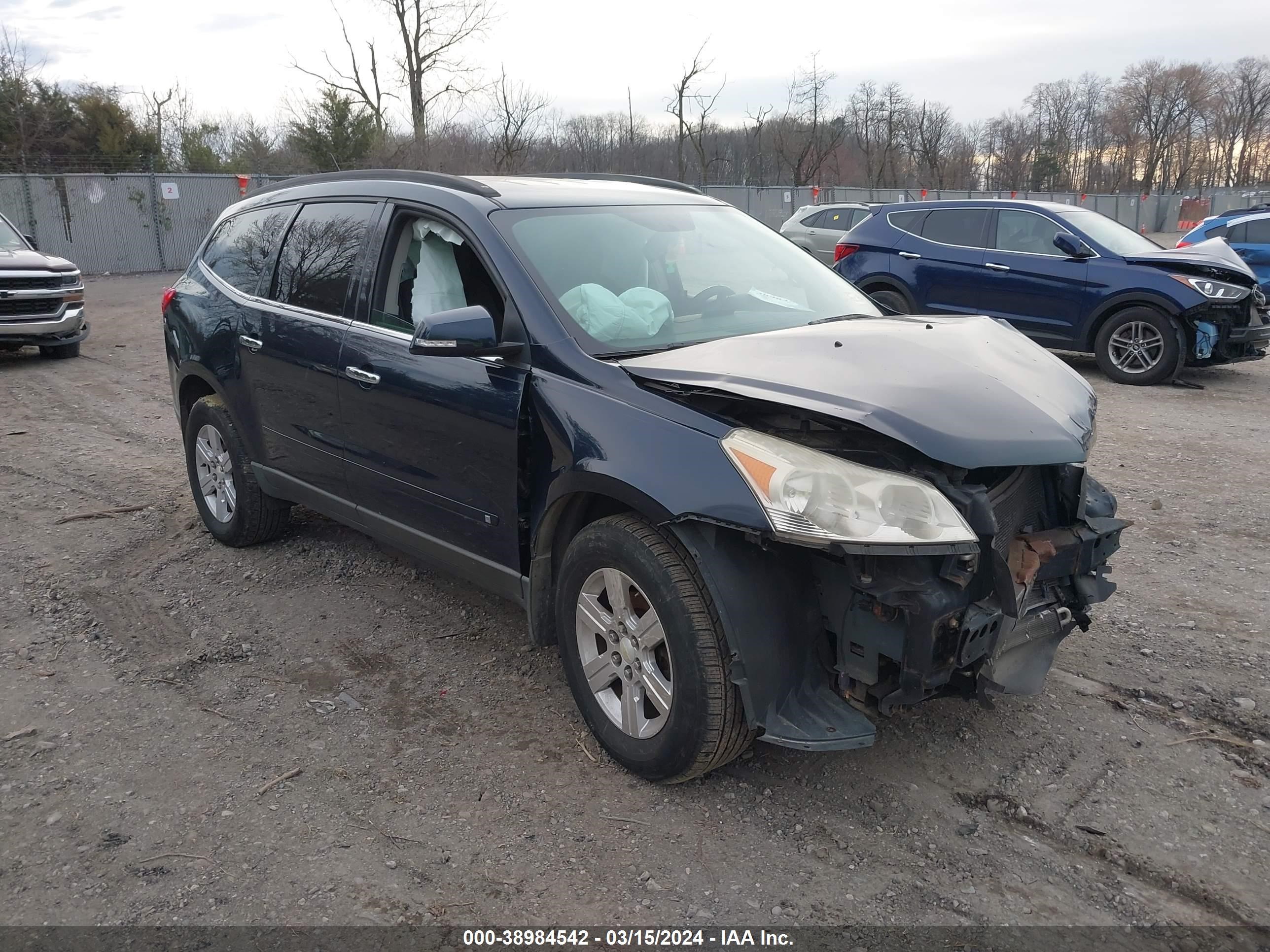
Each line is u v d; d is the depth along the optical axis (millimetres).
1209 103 76375
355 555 5047
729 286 3855
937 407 2693
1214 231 13641
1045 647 3088
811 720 2730
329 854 2750
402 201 3943
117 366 11438
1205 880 2621
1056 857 2725
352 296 4059
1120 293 9641
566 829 2855
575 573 3131
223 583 4734
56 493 6172
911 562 2592
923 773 3127
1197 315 9305
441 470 3604
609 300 3404
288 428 4449
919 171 51031
